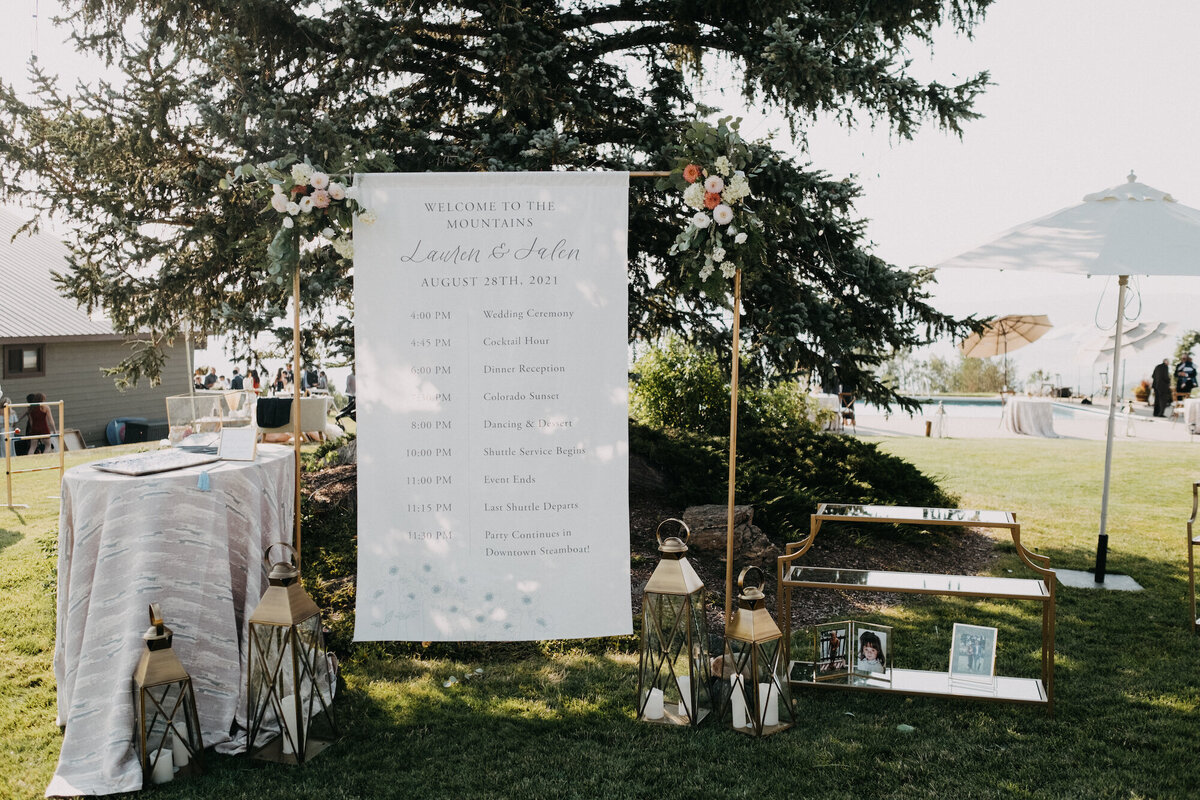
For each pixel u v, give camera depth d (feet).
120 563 11.25
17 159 20.62
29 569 20.72
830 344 20.93
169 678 10.97
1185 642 16.14
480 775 11.30
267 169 13.44
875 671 13.97
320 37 20.53
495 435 13.64
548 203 13.47
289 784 11.07
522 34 20.34
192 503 11.60
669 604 12.72
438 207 13.44
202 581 11.74
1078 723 12.73
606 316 13.58
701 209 13.93
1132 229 17.81
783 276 21.91
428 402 13.60
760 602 12.64
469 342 13.56
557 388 13.61
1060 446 47.42
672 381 30.58
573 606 13.73
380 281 13.50
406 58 21.77
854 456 27.40
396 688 14.11
